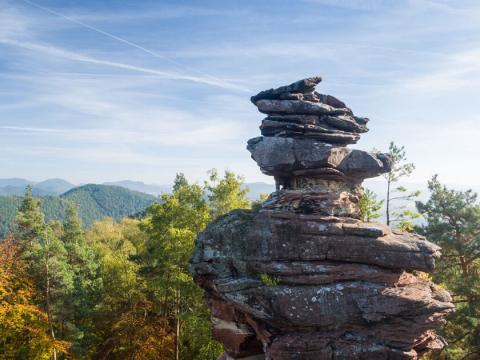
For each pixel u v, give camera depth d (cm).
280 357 1523
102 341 3903
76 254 4284
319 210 1784
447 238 3144
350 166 1842
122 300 3734
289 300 1551
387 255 1627
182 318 3014
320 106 1859
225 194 3459
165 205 3331
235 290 1650
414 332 1545
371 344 1531
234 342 1839
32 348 3319
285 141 1841
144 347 3322
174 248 3017
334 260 1653
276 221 1706
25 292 3338
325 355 1498
